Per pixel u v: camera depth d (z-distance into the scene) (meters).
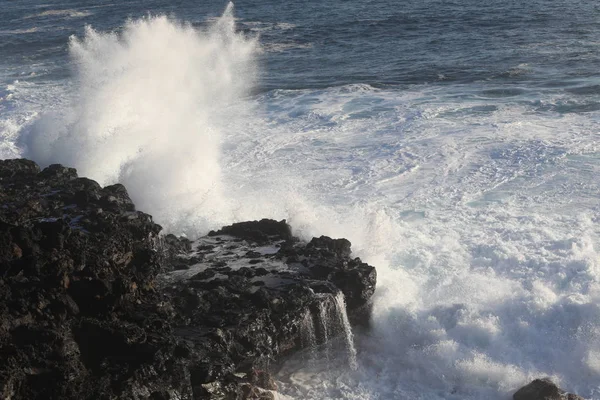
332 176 52.84
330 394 32.44
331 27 119.94
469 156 54.75
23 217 32.88
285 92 76.06
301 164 55.31
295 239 40.47
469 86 74.56
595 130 58.12
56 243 29.27
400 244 42.34
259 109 70.00
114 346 27.78
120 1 181.75
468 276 38.88
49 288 28.12
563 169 51.50
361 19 126.12
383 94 73.44
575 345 33.81
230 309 31.95
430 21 119.12
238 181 52.28
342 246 38.72
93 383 26.41
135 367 27.19
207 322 31.09
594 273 38.00
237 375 30.48
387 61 90.69
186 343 29.09
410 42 103.19
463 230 44.00
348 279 35.31
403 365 34.16
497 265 40.03
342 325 34.09
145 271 31.50
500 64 84.06
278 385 32.66
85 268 29.36
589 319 34.56
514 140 57.00
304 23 126.38
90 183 38.31
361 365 34.22
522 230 43.34
